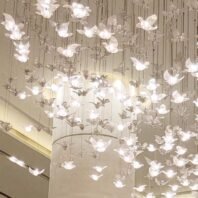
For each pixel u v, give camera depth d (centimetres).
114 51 361
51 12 336
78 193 556
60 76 457
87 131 568
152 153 693
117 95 472
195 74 387
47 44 425
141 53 414
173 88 558
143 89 538
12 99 632
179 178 548
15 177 657
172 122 620
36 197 682
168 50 511
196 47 496
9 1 470
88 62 519
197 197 668
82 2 439
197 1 378
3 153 652
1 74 585
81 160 563
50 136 718
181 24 486
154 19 351
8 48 536
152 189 765
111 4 458
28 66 554
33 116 667
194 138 643
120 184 506
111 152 566
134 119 517
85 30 361
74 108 560
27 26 474
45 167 707
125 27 391
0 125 448
